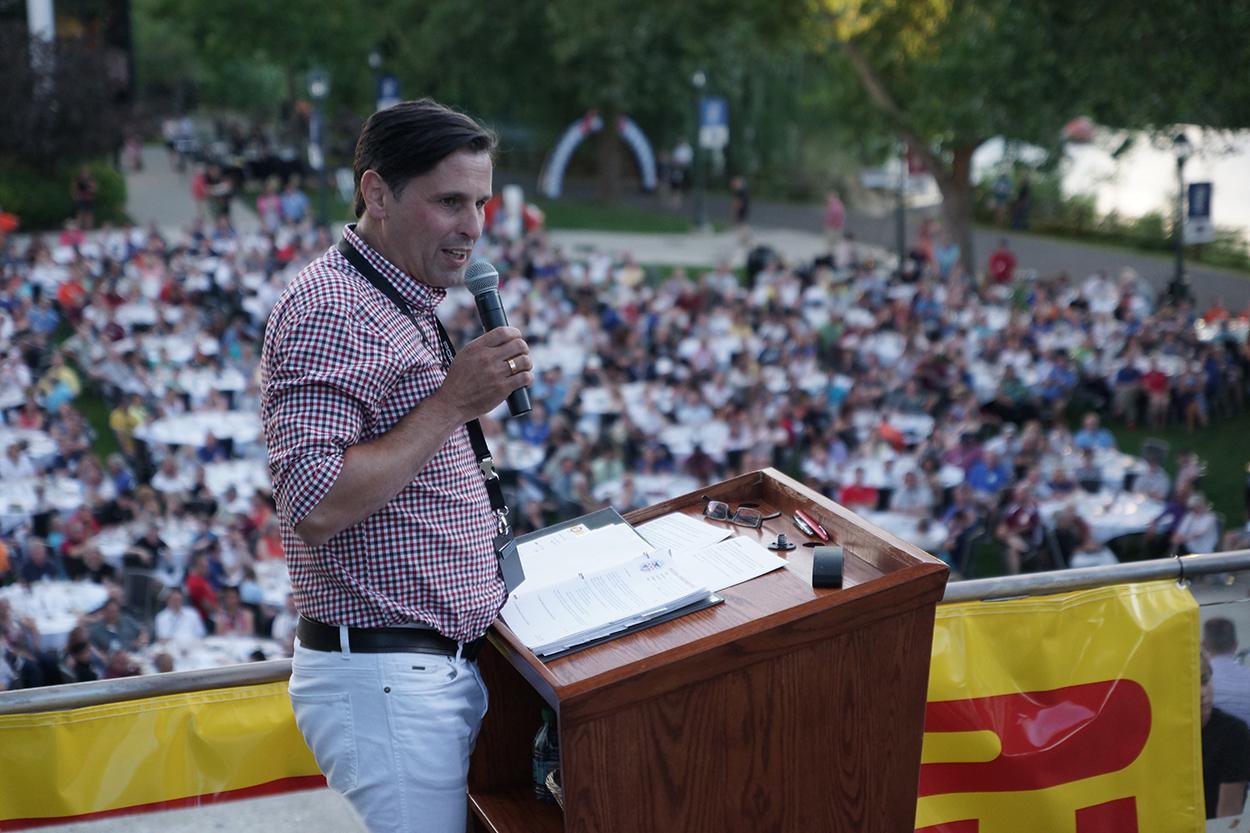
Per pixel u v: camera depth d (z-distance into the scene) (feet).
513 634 7.92
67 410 53.47
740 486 9.74
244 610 38.68
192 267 77.87
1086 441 54.24
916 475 49.39
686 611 8.02
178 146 143.02
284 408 7.36
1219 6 64.95
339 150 151.33
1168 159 152.66
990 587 10.61
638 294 81.46
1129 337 68.03
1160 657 10.91
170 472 50.42
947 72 77.10
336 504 7.19
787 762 7.85
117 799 9.67
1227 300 96.37
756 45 101.50
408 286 7.84
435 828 7.88
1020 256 114.62
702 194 130.62
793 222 135.23
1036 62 71.97
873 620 7.84
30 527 46.16
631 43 133.28
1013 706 10.72
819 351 71.20
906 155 97.04
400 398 7.66
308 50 141.28
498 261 86.74
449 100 142.31
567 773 7.34
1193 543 46.09
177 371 61.16
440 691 7.80
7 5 111.24
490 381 7.41
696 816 7.66
